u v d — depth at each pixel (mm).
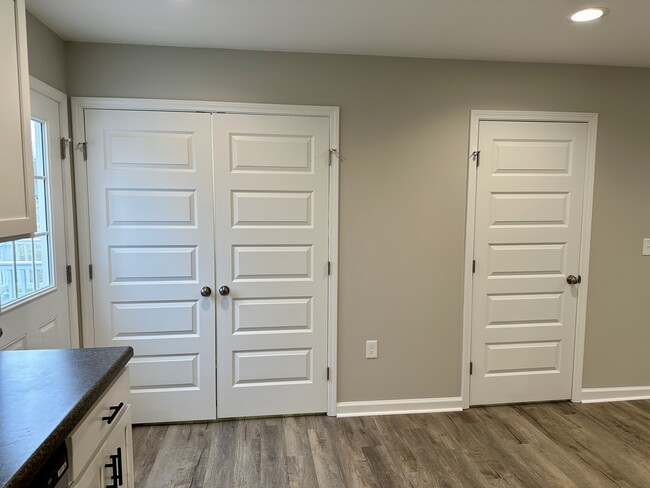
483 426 2660
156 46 2451
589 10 1999
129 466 1423
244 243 2617
